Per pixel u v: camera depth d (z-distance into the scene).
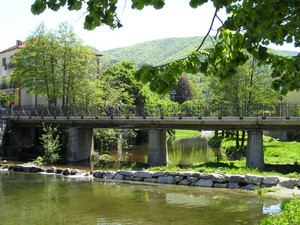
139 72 3.66
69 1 3.54
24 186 17.50
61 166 27.42
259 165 22.70
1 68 52.97
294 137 37.22
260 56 3.73
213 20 3.53
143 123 28.53
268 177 15.92
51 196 14.92
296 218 7.02
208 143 50.38
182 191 15.87
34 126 34.91
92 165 28.05
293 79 6.96
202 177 17.62
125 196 14.81
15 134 35.38
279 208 11.92
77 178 20.47
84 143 32.66
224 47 3.64
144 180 19.27
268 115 24.12
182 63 3.65
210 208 12.29
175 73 3.51
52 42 36.81
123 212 12.00
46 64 36.84
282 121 22.69
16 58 37.53
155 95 59.53
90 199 14.22
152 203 13.36
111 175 20.50
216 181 17.12
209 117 25.31
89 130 33.69
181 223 10.41
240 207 12.29
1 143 33.28
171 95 89.38
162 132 28.31
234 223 10.20
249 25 3.61
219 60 3.79
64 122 32.91
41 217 11.40
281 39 5.95
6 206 13.05
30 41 36.91
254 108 26.30
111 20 3.99
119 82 48.31
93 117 30.61
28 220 11.05
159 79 3.60
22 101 45.81
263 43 5.30
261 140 23.38
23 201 13.91
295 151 27.62
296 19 4.69
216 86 33.72
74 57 36.75
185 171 19.39
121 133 42.38
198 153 36.25
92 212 12.00
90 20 4.02
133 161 30.44
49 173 22.70
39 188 16.91
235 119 24.12
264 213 11.30
